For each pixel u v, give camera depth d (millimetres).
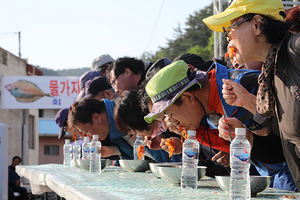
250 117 1817
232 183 1552
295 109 1475
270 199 1523
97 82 4289
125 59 3598
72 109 3625
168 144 2398
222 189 1718
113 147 3531
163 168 1977
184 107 2018
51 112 24016
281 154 1946
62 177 2590
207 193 1665
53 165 4641
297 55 1433
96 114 3541
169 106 2014
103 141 3613
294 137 1556
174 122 2125
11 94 9617
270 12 1612
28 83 9656
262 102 1622
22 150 14766
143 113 2727
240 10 1652
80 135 4484
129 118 2812
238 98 1744
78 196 1651
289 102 1499
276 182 2080
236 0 1697
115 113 2977
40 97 9680
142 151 3053
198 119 2055
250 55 1662
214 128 2232
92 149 3256
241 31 1648
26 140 14906
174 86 1986
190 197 1529
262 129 1840
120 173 2943
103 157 3664
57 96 9719
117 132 3523
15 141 14117
